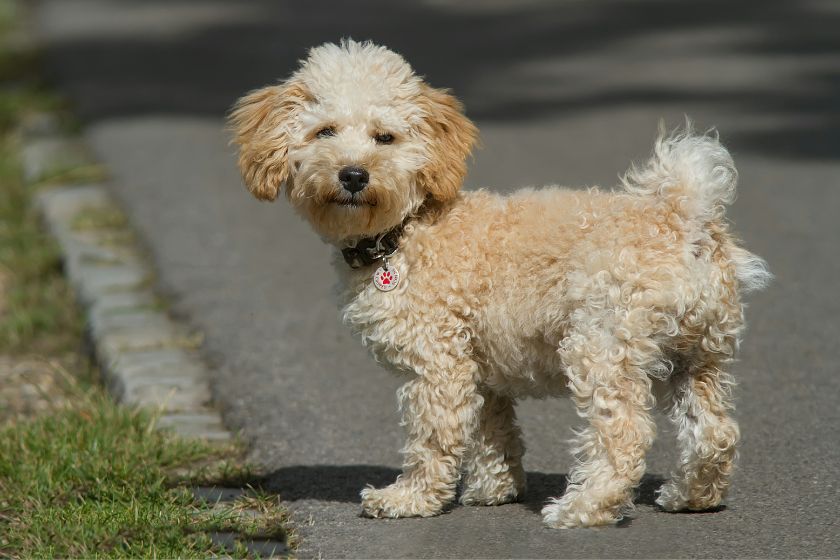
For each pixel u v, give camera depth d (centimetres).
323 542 822
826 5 3153
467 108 2264
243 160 927
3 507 882
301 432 1035
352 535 832
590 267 792
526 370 849
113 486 896
